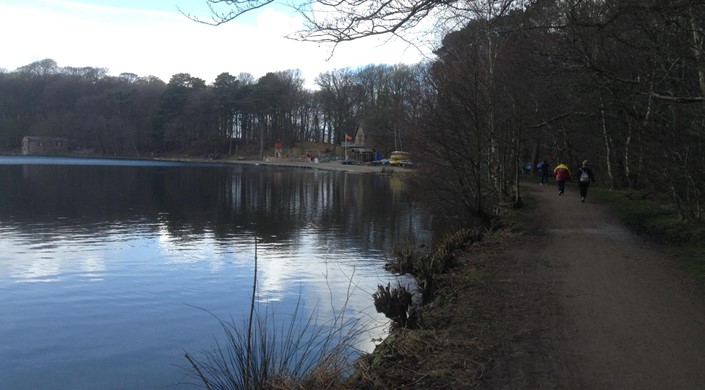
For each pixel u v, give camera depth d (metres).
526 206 19.53
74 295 11.94
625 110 13.29
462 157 16.33
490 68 16.03
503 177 20.05
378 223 23.70
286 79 112.69
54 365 8.14
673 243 11.95
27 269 14.46
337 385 4.66
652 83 9.84
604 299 7.29
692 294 7.51
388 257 15.57
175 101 119.81
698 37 10.16
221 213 28.06
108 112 126.94
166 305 11.09
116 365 8.05
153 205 32.03
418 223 23.45
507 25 7.83
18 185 45.03
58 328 9.77
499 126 18.14
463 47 15.50
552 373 4.80
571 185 32.09
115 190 42.03
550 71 10.98
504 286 8.12
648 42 10.65
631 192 22.48
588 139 30.78
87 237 20.05
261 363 4.80
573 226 14.86
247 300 11.23
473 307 6.96
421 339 5.64
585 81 12.04
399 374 4.88
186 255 16.41
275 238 19.78
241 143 121.19
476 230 13.78
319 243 18.52
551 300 7.27
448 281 8.54
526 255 10.74
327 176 63.91
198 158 116.44
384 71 93.88
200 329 9.53
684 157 13.41
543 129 32.88
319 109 114.31
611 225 15.03
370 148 96.38
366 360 5.18
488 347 5.48
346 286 11.94
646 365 4.94
